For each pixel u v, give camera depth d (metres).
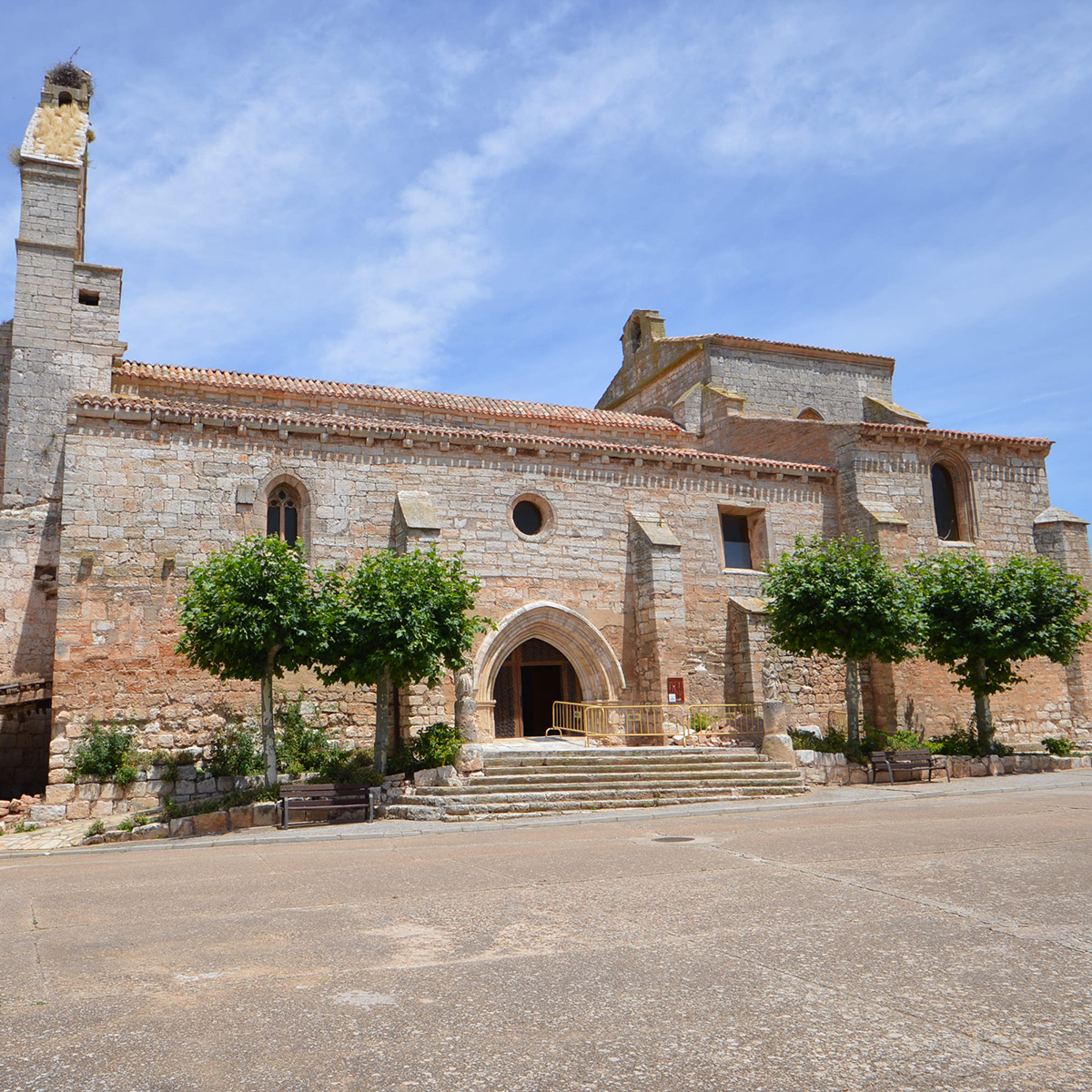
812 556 25.56
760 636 27.73
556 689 28.42
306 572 20.45
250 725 22.52
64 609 21.42
